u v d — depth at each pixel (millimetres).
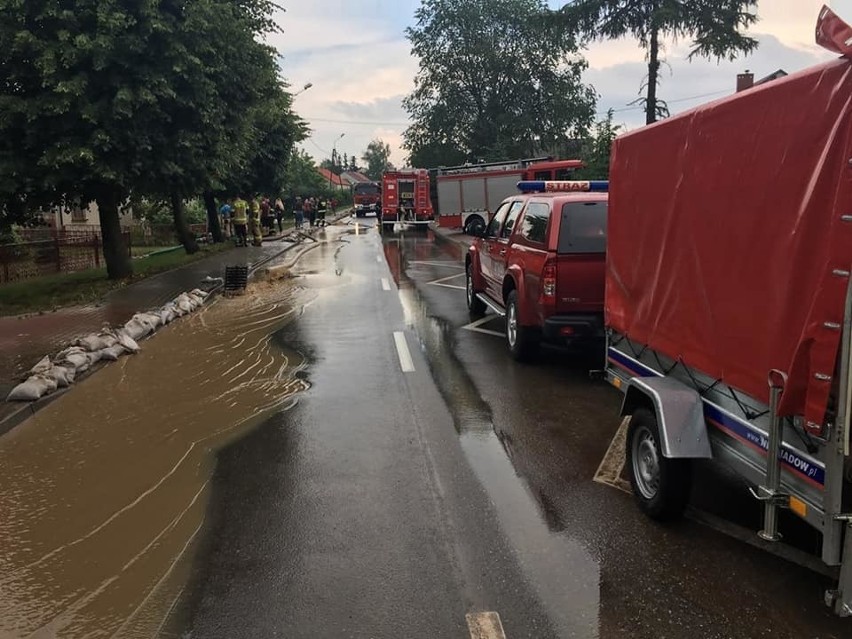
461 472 5109
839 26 2764
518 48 48594
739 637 3223
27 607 3504
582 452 5508
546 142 48938
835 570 3736
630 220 5176
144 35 12500
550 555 3945
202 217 41719
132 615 3422
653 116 20359
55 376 7207
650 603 3488
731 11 18625
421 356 8633
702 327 4078
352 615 3395
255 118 19125
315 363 8297
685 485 4164
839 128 2824
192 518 4414
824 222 2928
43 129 12508
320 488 4840
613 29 20156
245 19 16672
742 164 3602
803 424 3053
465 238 29141
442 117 50625
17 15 11844
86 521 4398
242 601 3520
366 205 55344
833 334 2828
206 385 7395
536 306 7629
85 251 20266
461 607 3451
